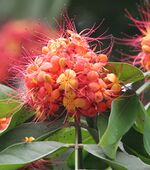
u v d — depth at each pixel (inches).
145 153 29.4
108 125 26.6
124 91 28.7
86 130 31.1
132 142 29.5
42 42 30.8
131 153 29.6
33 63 29.3
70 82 27.8
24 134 29.4
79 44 28.9
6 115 30.8
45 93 28.3
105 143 26.5
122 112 27.8
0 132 29.2
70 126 29.2
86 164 30.3
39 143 27.6
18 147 27.4
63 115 29.2
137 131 29.4
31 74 28.7
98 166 30.3
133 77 29.1
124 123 27.4
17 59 31.0
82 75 28.0
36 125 29.5
